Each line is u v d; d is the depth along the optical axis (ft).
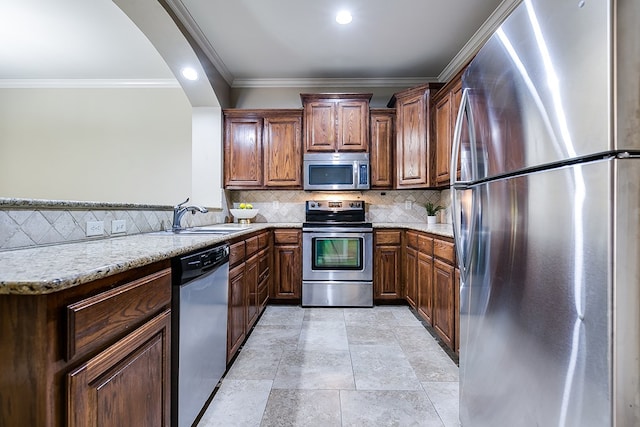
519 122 3.24
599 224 2.40
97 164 13.69
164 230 7.50
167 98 13.67
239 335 7.36
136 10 7.80
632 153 2.32
